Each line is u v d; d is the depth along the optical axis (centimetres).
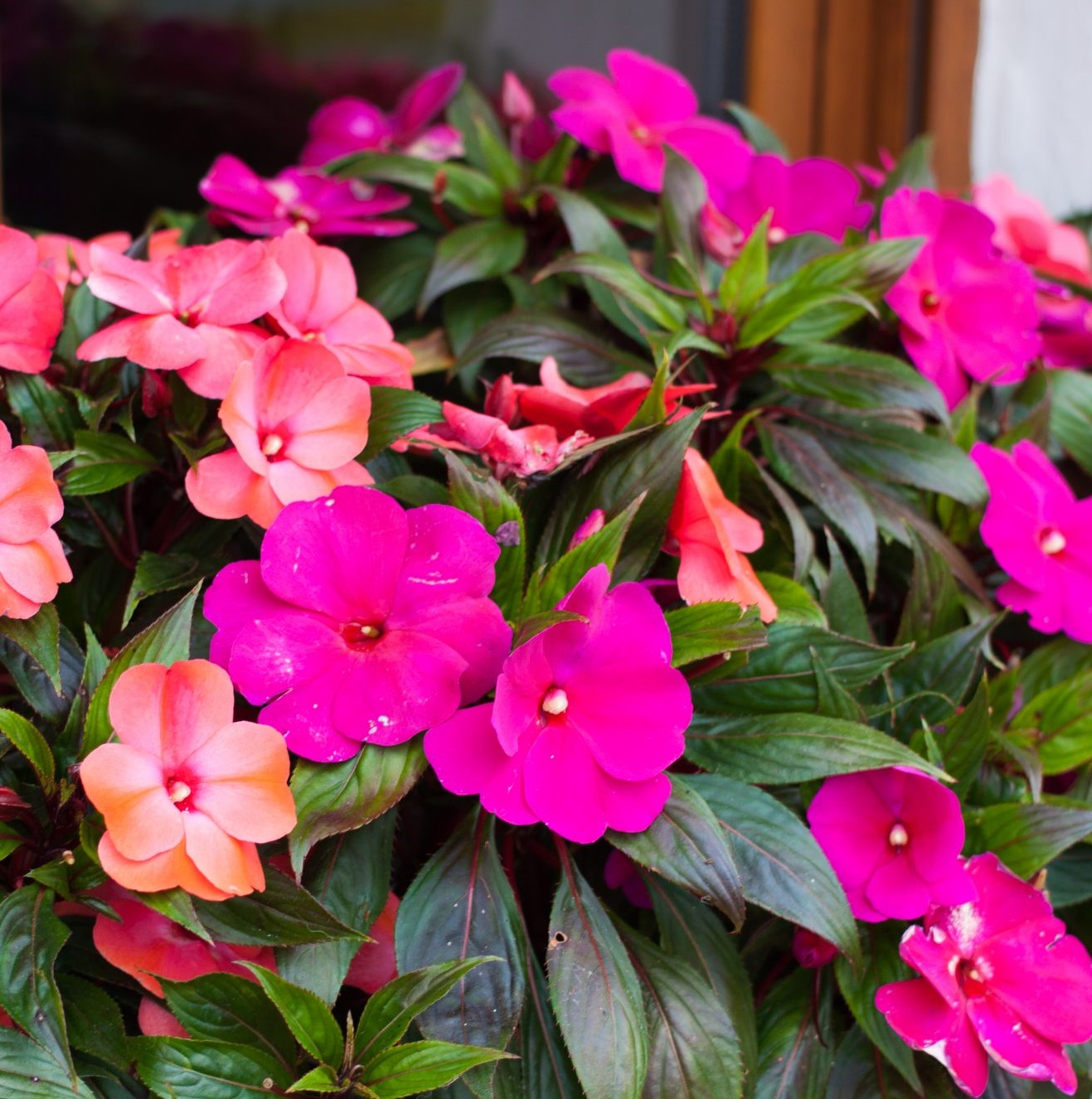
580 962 59
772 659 64
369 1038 57
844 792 63
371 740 57
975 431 76
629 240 79
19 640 57
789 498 66
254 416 60
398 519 58
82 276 67
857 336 74
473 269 73
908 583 72
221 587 58
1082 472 79
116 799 55
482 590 58
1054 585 69
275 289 61
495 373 72
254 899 57
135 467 62
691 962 62
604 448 63
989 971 62
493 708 58
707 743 62
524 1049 60
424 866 59
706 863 58
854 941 60
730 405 70
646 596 59
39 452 57
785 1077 63
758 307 69
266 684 57
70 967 59
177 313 61
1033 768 64
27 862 58
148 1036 57
